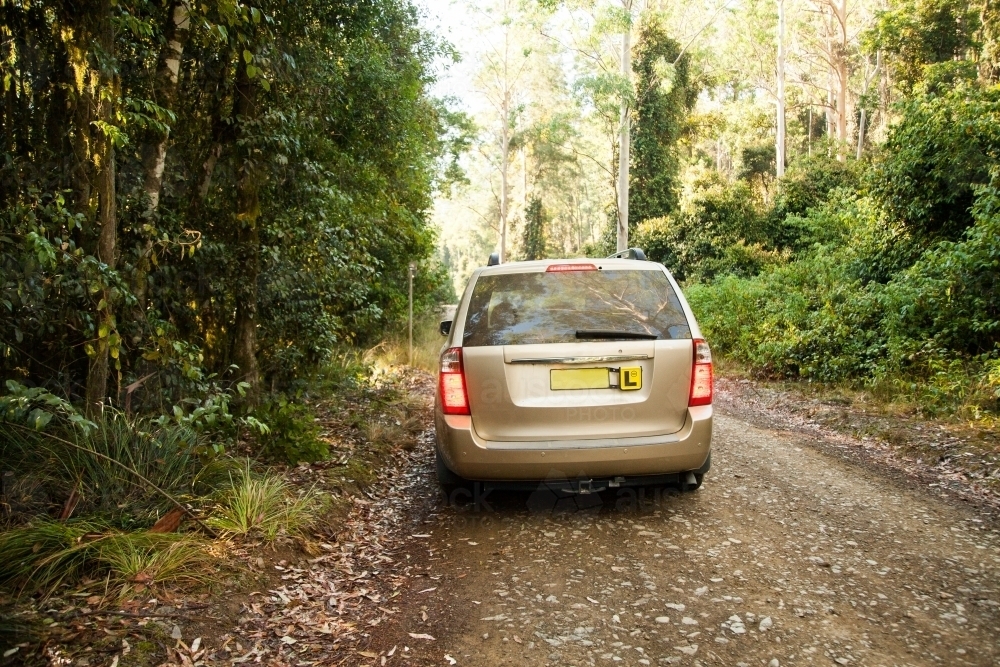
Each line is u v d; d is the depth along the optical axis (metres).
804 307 11.53
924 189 10.65
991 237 7.76
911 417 7.07
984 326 7.72
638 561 3.63
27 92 4.11
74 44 3.68
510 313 4.16
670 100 30.30
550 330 4.07
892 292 8.99
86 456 3.54
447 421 4.03
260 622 2.90
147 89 4.86
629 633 2.86
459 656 2.69
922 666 2.59
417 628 2.93
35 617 2.60
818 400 8.31
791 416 7.90
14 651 2.39
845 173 22.67
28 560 2.86
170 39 4.84
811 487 4.96
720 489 4.91
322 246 6.46
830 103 37.00
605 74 23.89
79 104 3.77
